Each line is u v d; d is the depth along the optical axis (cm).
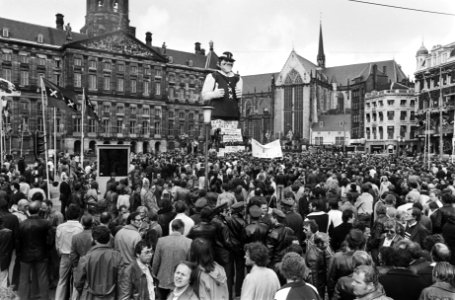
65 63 10169
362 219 1284
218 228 1100
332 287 932
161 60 11706
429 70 10325
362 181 2244
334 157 6488
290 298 680
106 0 11469
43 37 10131
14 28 9825
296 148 12669
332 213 1338
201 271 832
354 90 15175
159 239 1000
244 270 1212
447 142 9369
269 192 1805
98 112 10588
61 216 1334
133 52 11138
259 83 19150
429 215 1488
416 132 10988
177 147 11625
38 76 9950
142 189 1886
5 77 9506
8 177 2425
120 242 1037
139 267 890
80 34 11144
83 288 903
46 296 1181
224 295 854
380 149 12794
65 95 2853
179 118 12600
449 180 2392
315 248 1023
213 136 5050
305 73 15938
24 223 1159
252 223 1114
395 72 16262
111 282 890
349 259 917
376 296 675
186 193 1617
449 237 1175
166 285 961
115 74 10869
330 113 16112
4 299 816
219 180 2152
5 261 1144
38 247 1158
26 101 9731
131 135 11144
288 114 16388
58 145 9981
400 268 788
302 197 1698
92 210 1316
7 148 8800
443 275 710
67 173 2984
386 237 1095
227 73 5125
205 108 2292
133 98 11169
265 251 782
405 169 3141
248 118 17962
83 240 1040
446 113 9412
